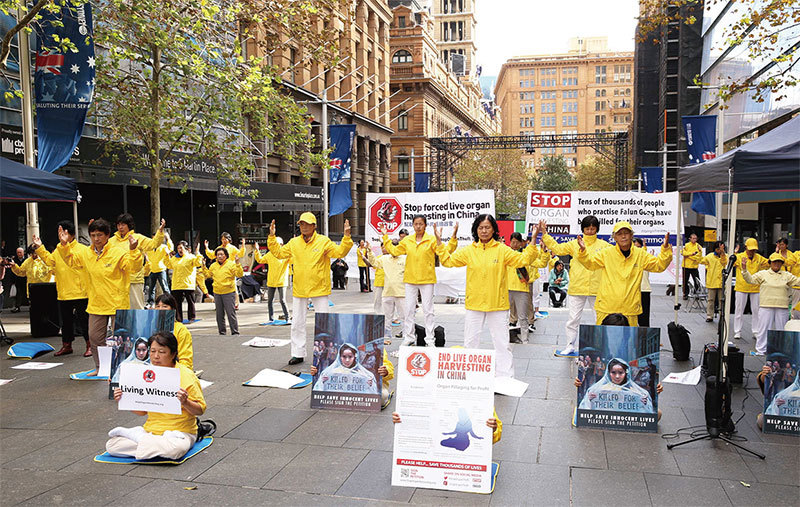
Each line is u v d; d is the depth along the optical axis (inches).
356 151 2073.1
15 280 678.5
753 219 1056.2
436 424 196.7
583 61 6904.5
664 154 1560.0
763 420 245.9
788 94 836.6
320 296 364.5
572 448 229.1
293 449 230.5
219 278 480.1
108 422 266.4
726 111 1235.9
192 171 919.0
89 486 198.5
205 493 193.2
